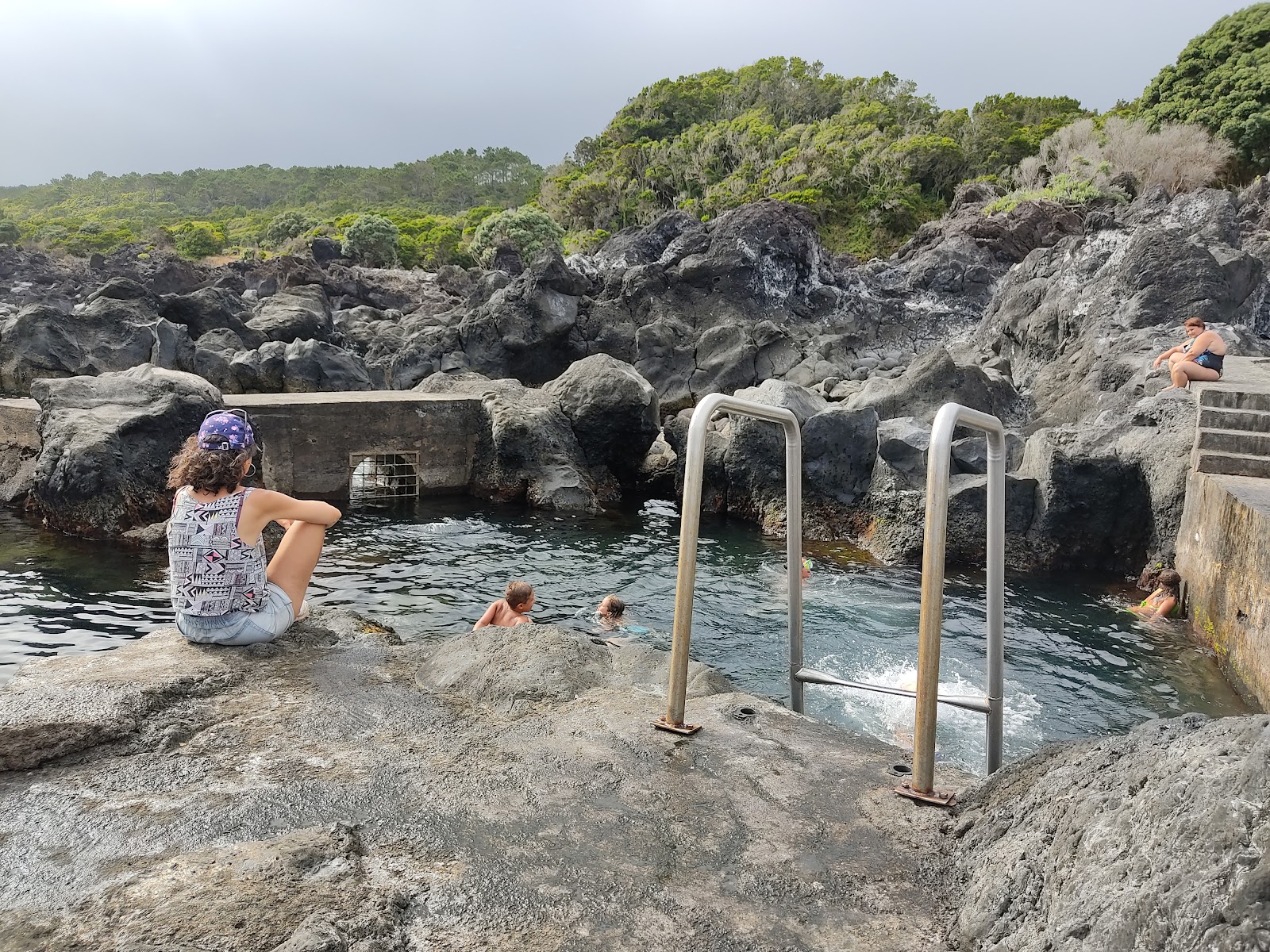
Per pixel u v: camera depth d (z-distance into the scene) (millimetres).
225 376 27906
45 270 66500
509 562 13797
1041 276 28312
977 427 3469
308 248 77750
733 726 3957
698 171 75625
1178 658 9828
